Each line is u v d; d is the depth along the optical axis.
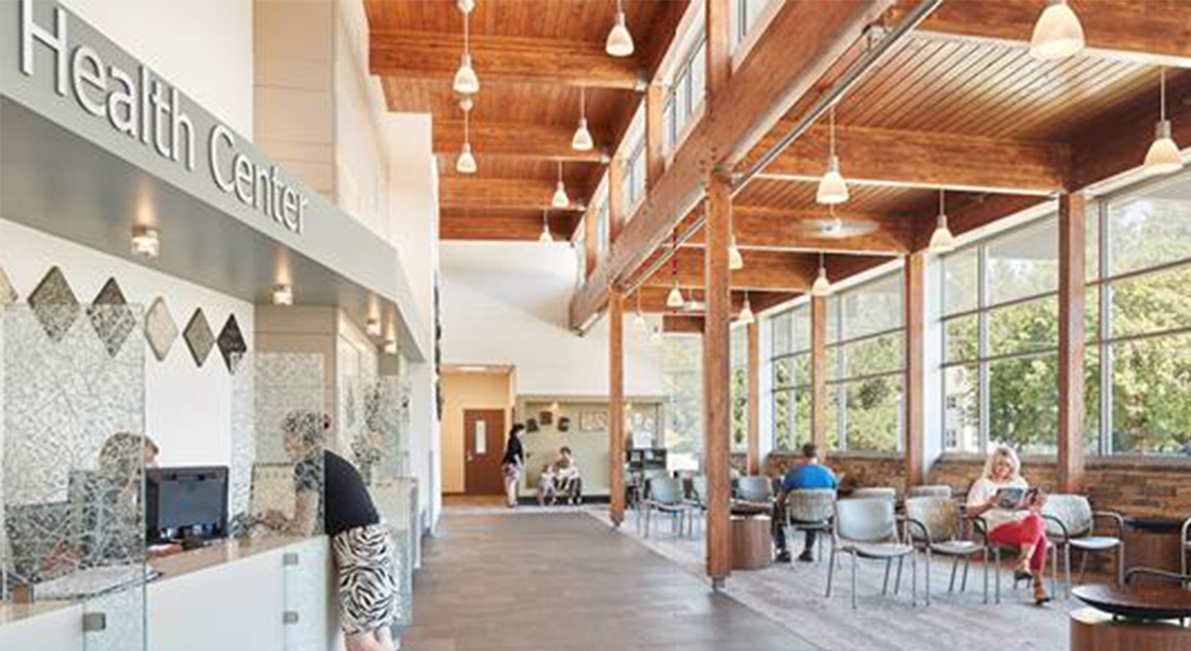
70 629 2.25
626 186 12.82
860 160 7.68
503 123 11.39
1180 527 6.70
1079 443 7.91
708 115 7.15
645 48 9.16
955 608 6.28
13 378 2.60
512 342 16.95
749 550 8.06
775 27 5.74
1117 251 8.37
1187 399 7.57
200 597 2.75
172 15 4.60
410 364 10.83
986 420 10.33
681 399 17.78
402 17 8.50
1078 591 4.05
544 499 16.31
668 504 10.76
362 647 3.73
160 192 3.16
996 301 10.22
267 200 3.86
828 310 14.37
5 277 3.54
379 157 9.59
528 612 6.16
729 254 7.11
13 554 2.43
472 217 16.44
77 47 2.54
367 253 5.39
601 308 13.99
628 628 5.66
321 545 3.60
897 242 10.80
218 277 4.98
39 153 2.69
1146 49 5.00
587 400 17.14
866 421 13.24
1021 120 7.54
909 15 4.40
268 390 4.44
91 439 2.53
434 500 11.68
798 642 5.30
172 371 4.90
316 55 6.01
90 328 2.60
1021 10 4.88
